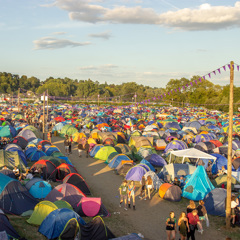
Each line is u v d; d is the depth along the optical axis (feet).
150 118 270.46
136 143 116.98
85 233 42.86
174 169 76.48
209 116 283.38
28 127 139.74
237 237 47.62
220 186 71.15
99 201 55.11
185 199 66.39
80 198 57.06
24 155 90.33
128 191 60.23
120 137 138.51
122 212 57.98
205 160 90.02
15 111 295.89
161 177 77.77
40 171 76.18
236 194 67.51
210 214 57.41
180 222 42.63
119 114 293.64
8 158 78.48
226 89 375.66
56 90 638.53
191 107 406.62
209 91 427.33
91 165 97.66
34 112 271.69
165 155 107.96
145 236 47.57
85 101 514.68
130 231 49.11
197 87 431.84
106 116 260.42
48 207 47.83
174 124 194.90
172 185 66.23
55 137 160.76
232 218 51.62
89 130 159.94
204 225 52.19
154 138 138.62
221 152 107.34
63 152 119.75
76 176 67.05
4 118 206.49
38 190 61.05
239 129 180.14
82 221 45.34
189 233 43.62
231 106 50.98
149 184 65.98
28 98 524.52
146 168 80.23
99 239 42.80
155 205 62.54
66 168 76.74
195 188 65.92
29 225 46.93
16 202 53.52
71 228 42.39
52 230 43.29
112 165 93.09
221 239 46.85
